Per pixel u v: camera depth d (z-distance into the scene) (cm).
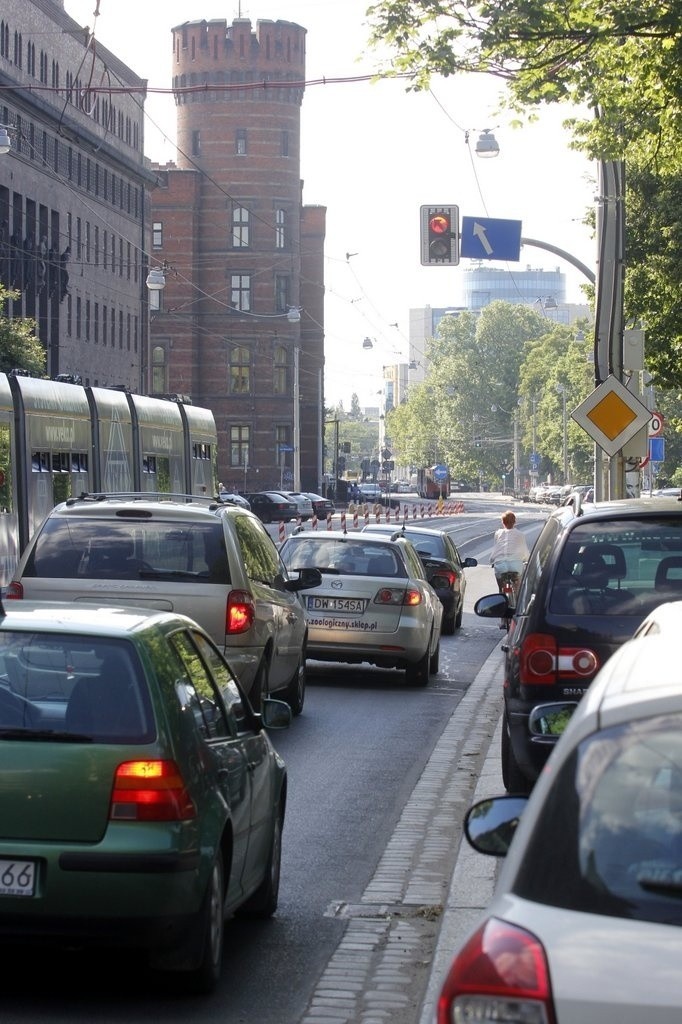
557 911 675
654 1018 629
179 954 1338
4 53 14962
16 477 5278
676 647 804
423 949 1568
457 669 4444
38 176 16000
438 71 3128
